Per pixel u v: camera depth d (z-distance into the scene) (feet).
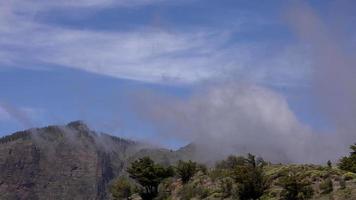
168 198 199.21
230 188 179.01
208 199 180.24
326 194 155.33
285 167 186.09
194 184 197.16
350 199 147.23
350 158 192.85
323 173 168.25
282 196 162.61
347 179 162.40
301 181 162.71
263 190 168.86
